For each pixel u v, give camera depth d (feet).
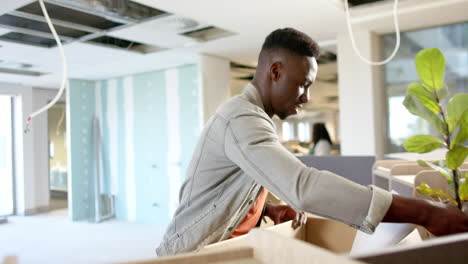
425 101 2.50
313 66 3.22
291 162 2.35
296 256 1.16
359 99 12.03
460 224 2.06
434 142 2.42
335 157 8.09
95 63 15.58
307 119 28.48
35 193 20.77
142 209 18.53
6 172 20.20
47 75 17.83
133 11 9.46
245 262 1.31
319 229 3.41
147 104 18.33
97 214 18.89
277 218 3.90
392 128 12.45
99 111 20.31
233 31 11.32
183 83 16.92
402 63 12.31
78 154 19.36
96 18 10.15
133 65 16.38
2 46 12.26
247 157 2.52
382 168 6.46
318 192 2.16
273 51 3.15
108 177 19.95
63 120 23.15
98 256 12.42
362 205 2.10
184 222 3.32
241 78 20.10
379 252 1.18
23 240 14.75
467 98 2.21
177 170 17.20
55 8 9.25
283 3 9.11
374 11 10.05
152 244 13.94
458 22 11.30
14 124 20.45
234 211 3.10
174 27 10.70
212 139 2.97
